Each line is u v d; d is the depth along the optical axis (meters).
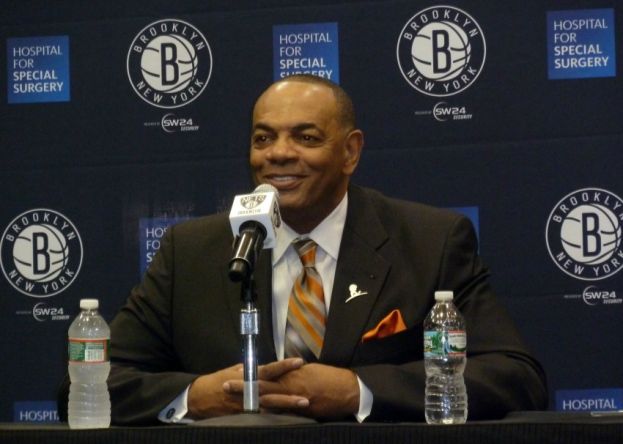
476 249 6.95
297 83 6.59
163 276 6.92
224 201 8.72
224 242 6.90
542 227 8.44
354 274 6.59
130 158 8.79
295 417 5.07
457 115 8.54
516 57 8.50
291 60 8.71
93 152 8.83
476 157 8.51
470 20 8.55
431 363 5.80
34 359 8.81
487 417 5.99
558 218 8.42
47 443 4.40
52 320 8.81
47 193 8.84
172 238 7.07
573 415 5.41
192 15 8.80
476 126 8.52
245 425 4.39
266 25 8.74
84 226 8.81
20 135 8.88
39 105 8.88
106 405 6.14
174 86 8.79
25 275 8.84
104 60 8.84
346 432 4.30
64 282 8.81
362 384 5.77
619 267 8.38
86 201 8.81
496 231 8.47
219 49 8.77
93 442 4.38
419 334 6.50
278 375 5.72
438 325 6.31
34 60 8.89
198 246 6.95
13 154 8.88
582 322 8.39
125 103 8.83
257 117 6.55
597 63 8.44
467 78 8.54
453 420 5.80
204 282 6.80
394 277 6.61
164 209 8.76
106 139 8.82
